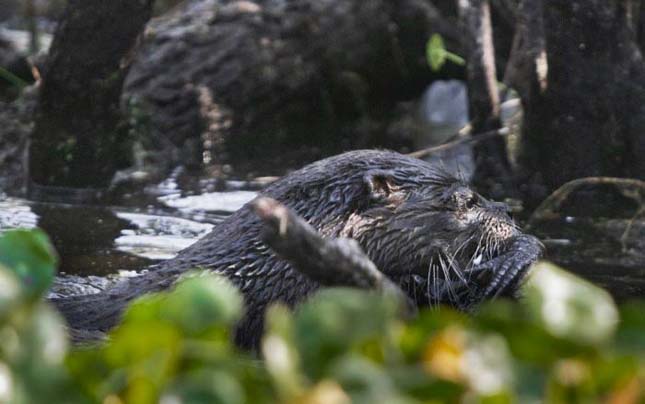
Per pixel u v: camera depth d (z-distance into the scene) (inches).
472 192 345.7
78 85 516.4
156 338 117.3
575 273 397.4
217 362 116.3
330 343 117.3
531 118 511.2
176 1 750.5
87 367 118.4
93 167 522.0
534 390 117.9
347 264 173.3
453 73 642.2
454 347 116.9
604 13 488.4
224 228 330.6
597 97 494.9
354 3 634.2
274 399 116.3
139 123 565.3
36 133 519.2
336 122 627.2
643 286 382.3
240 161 573.3
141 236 434.6
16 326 111.3
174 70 601.6
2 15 737.6
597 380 117.8
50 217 459.5
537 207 490.0
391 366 119.2
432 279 333.4
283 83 616.7
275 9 631.8
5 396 108.5
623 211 472.4
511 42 610.2
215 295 119.0
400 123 631.2
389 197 332.8
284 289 316.2
